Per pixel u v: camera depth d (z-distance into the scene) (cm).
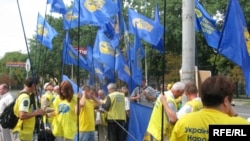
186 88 639
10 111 722
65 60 1228
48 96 1087
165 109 575
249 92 641
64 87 809
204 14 865
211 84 340
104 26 1290
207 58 4112
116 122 1031
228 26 650
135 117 805
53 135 843
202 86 346
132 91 1173
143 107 801
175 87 661
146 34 1113
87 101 862
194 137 340
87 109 856
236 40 648
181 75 771
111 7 1100
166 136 621
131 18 1134
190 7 760
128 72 1241
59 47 3831
